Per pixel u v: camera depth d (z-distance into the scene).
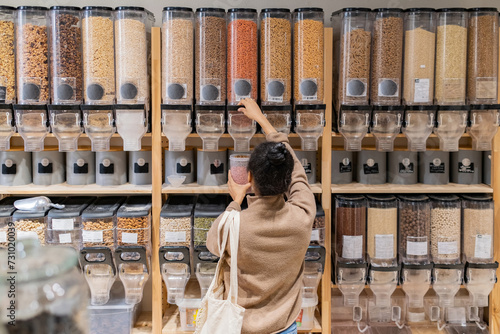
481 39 2.02
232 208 1.63
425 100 2.01
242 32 1.97
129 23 1.95
